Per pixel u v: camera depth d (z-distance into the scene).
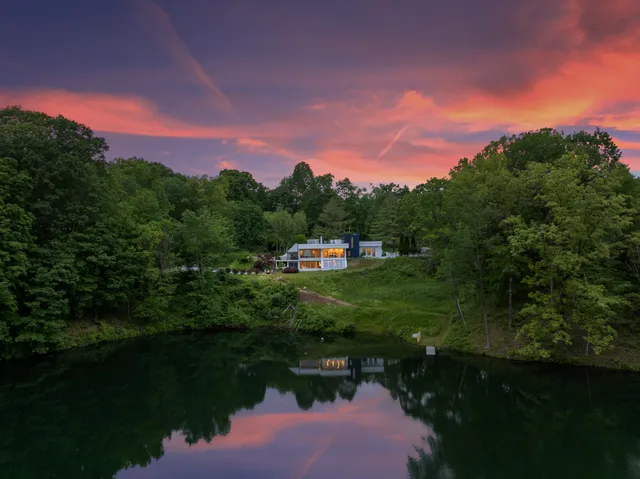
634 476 17.97
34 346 36.78
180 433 23.23
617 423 23.22
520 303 39.59
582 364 32.38
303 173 139.62
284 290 55.28
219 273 57.28
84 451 21.17
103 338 42.69
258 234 86.75
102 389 30.52
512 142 50.72
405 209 74.31
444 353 38.69
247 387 31.36
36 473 19.02
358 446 21.22
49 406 27.17
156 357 39.38
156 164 94.56
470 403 27.03
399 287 59.56
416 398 28.34
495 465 19.05
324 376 33.91
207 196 80.62
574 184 30.97
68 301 37.72
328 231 98.00
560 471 18.41
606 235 31.83
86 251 41.06
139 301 47.25
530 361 34.31
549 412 24.97
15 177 34.09
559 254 30.33
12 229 33.66
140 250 45.62
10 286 33.31
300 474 18.30
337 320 50.50
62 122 43.69
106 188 45.31
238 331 50.31
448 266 39.16
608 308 28.42
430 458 19.75
